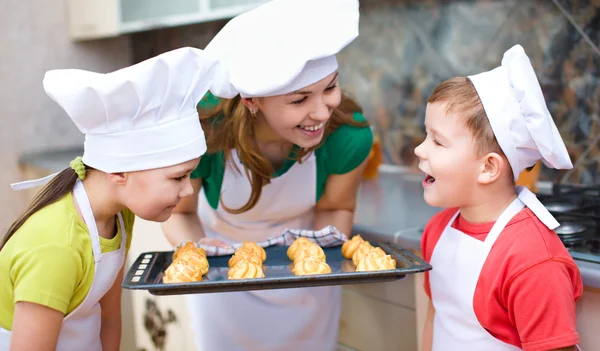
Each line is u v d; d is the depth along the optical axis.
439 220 1.25
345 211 1.60
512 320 1.06
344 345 1.79
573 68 1.82
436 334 1.23
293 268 1.27
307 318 1.58
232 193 1.51
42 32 3.15
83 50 3.28
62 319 1.08
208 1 2.48
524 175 1.72
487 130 1.07
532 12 1.91
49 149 3.23
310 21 1.21
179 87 1.08
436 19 2.20
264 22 1.23
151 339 2.25
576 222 1.37
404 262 1.20
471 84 1.10
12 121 3.12
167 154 1.08
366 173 2.36
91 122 1.08
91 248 1.12
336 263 1.32
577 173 1.85
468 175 1.10
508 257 1.05
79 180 1.15
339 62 2.60
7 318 1.12
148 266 1.22
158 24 2.72
